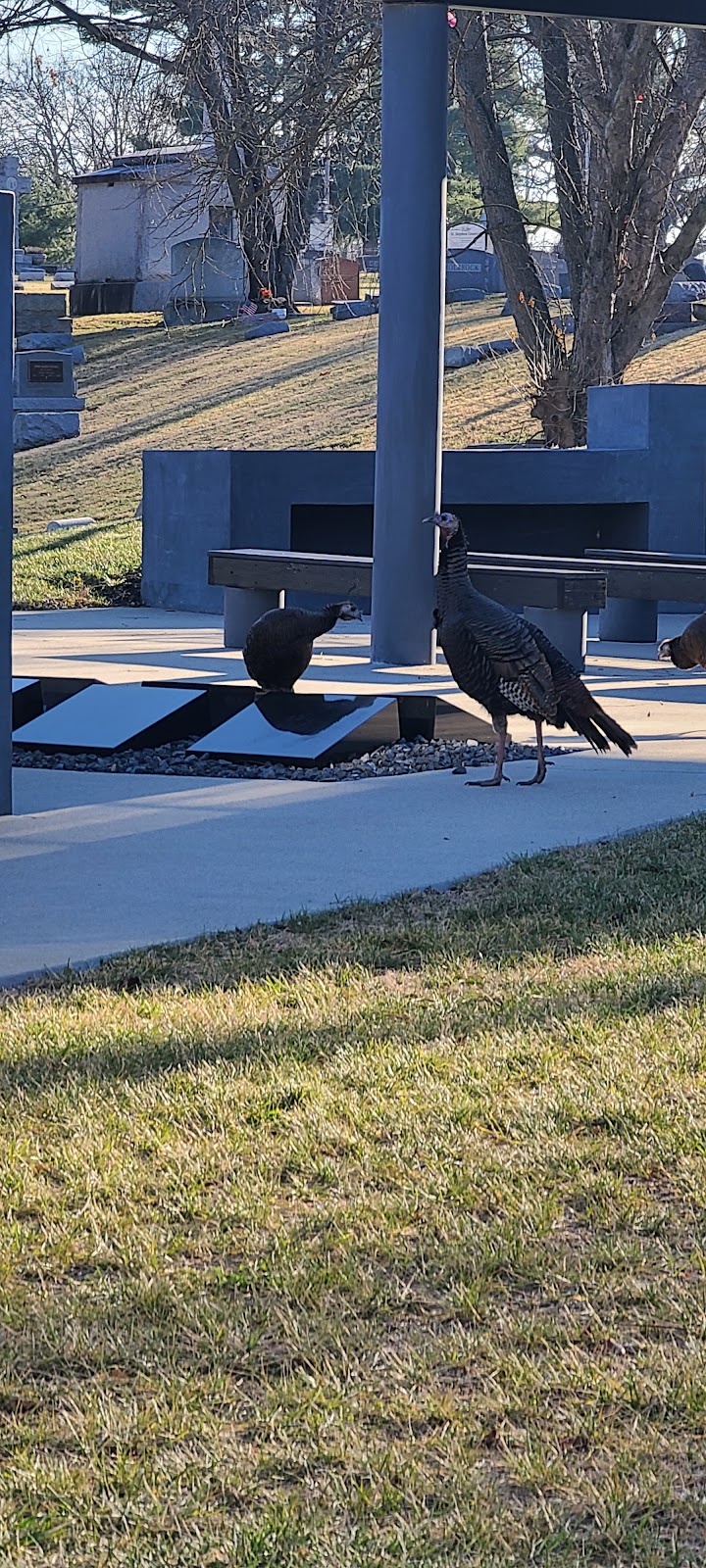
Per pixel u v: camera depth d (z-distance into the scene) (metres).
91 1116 5.04
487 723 12.02
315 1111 5.06
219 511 21.33
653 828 8.80
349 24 26.92
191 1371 3.73
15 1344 3.84
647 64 27.00
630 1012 5.99
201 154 38.38
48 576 23.42
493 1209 4.53
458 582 9.78
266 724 11.42
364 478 21.75
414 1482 3.34
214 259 44.22
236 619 17.55
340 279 48.00
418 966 6.57
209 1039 5.69
